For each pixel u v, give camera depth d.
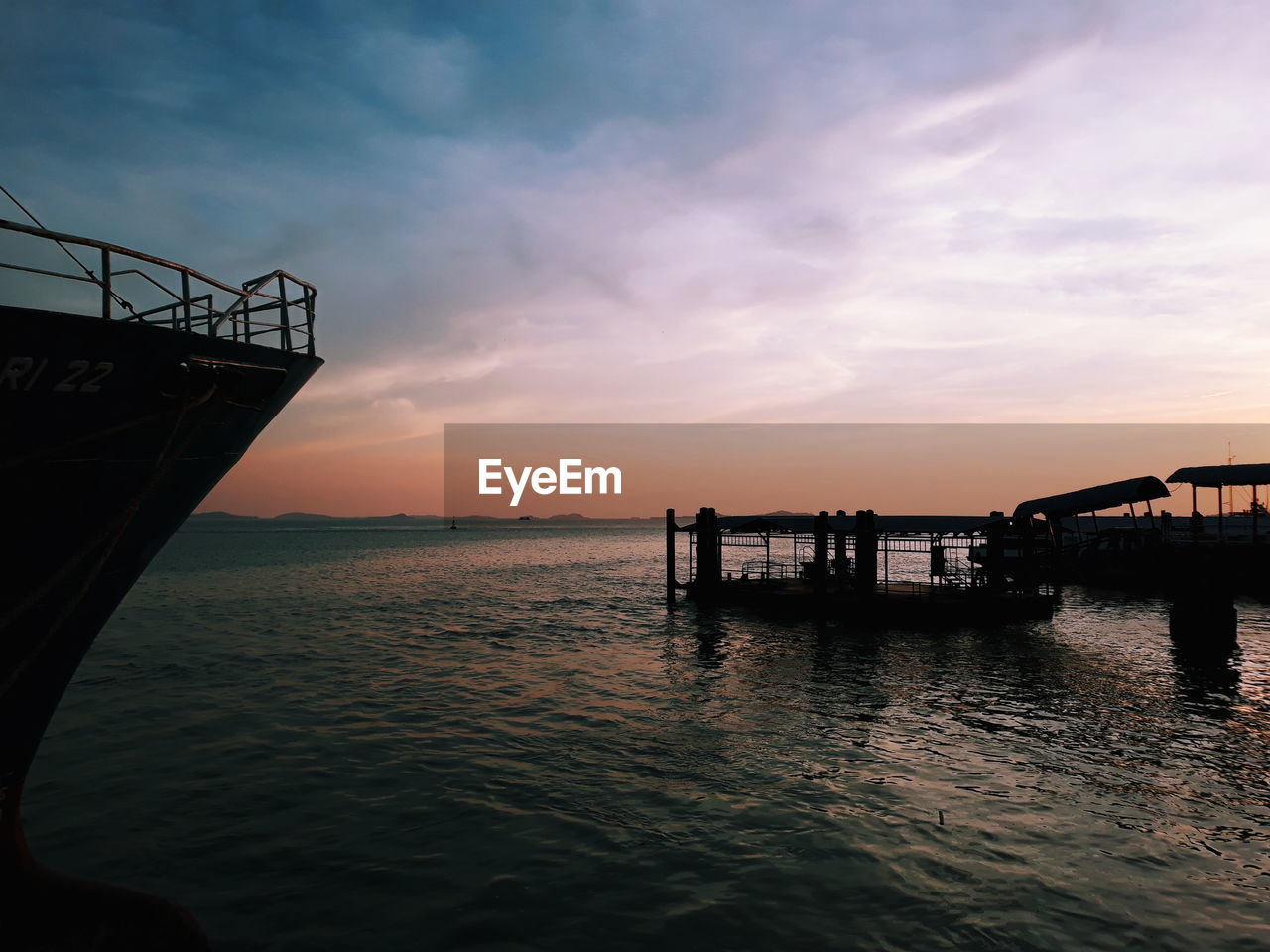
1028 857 11.01
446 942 8.73
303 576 66.81
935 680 23.44
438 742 16.72
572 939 8.82
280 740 16.72
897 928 9.08
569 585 57.56
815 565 39.62
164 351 6.43
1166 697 21.16
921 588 37.72
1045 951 8.59
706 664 26.11
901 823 12.22
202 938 7.54
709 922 9.20
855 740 17.00
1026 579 35.22
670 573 40.25
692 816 12.51
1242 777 14.47
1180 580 28.50
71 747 16.08
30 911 7.12
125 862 10.66
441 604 44.59
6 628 6.57
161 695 20.91
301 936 8.83
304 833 11.73
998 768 15.02
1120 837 11.70
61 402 6.00
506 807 12.87
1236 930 9.01
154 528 7.75
